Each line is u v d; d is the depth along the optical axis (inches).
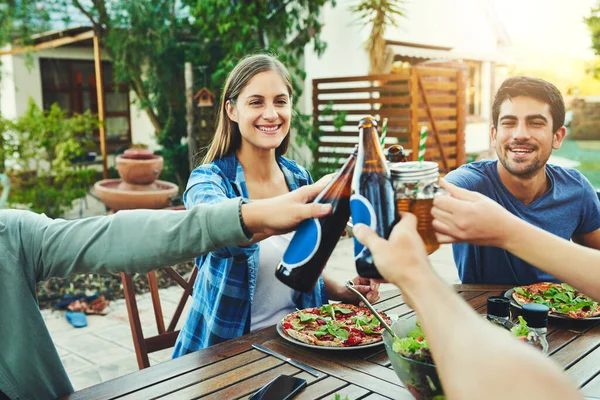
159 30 300.0
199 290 81.2
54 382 52.6
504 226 36.8
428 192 35.8
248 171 89.5
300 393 51.5
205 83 299.6
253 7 267.9
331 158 298.0
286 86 88.2
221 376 55.2
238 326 76.9
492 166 88.4
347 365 57.5
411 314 73.6
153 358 135.9
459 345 23.9
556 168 89.4
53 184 273.7
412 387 42.2
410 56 349.4
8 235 51.1
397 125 274.4
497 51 464.8
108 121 422.0
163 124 325.7
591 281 37.0
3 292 49.9
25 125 259.3
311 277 41.4
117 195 250.2
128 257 47.1
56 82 370.3
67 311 167.2
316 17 291.4
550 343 61.7
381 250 28.3
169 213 48.1
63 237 50.4
